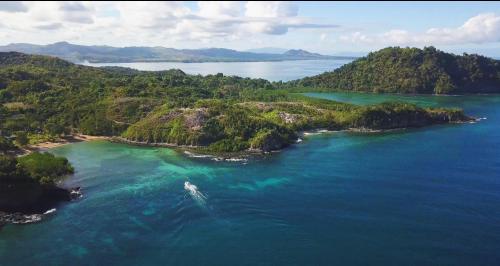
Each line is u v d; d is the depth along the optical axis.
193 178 140.88
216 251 93.19
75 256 91.88
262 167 153.00
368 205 116.25
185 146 184.62
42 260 90.50
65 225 106.75
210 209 114.69
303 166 153.62
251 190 128.62
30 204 116.88
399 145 185.38
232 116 197.00
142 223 107.06
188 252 92.94
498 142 188.12
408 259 88.88
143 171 149.12
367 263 87.75
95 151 177.62
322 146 185.25
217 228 103.81
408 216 108.94
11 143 177.12
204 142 184.62
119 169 151.62
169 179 139.88
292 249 93.69
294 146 185.88
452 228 102.06
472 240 96.12
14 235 101.69
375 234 99.69
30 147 182.38
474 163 154.00
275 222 106.56
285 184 133.75
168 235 100.69
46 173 133.75
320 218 108.56
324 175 142.38
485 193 123.50
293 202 118.94
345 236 99.00
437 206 114.88
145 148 183.62
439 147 180.12
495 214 109.25
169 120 198.38
